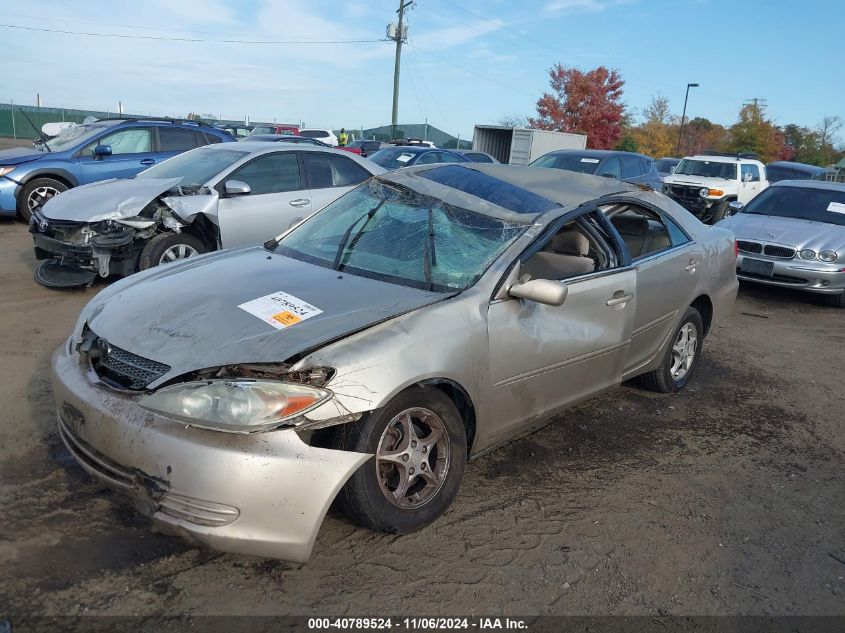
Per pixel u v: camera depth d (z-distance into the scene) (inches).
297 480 101.0
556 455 163.3
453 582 112.7
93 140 425.7
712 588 117.6
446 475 126.0
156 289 134.3
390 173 178.5
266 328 114.8
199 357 108.3
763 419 197.8
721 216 647.8
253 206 278.5
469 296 130.2
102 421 107.6
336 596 107.1
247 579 109.4
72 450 117.1
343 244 152.6
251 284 133.2
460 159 616.4
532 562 120.0
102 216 253.9
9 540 113.6
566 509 138.6
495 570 116.6
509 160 1013.8
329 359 107.8
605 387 168.7
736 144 1926.7
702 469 162.6
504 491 143.6
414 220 153.4
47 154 413.7
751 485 156.7
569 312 149.4
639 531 133.1
